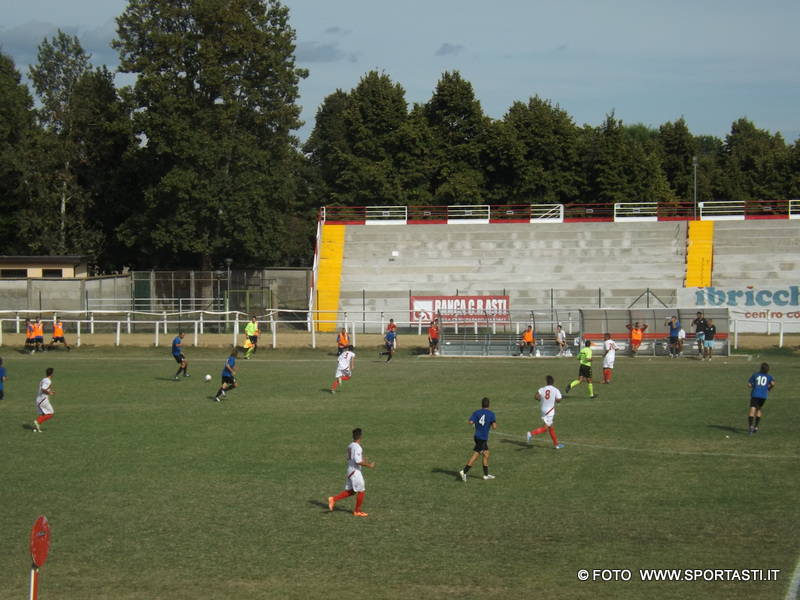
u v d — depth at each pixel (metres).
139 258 78.12
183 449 22.84
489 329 51.91
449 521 16.80
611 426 25.66
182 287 62.84
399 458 21.89
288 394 32.00
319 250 62.72
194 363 41.56
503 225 63.72
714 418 26.72
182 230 64.88
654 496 18.30
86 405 29.56
